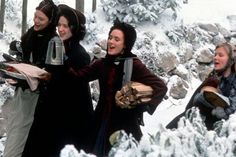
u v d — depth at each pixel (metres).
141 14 19.09
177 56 17.89
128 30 5.75
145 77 5.71
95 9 20.20
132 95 5.51
